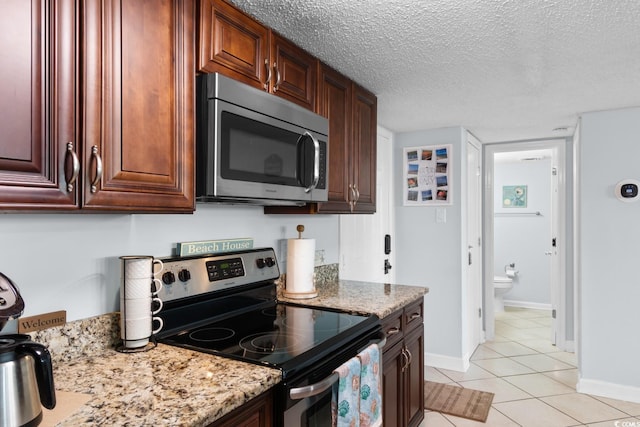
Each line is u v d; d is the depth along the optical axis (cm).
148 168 114
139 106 112
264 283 197
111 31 105
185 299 155
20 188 87
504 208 576
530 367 353
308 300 208
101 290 136
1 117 83
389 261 365
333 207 210
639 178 288
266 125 154
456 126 352
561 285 396
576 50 188
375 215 340
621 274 293
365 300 209
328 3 148
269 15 157
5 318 88
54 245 123
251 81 154
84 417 87
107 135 103
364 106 244
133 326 131
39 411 84
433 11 153
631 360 290
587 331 302
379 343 163
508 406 281
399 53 192
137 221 149
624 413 270
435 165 362
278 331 155
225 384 105
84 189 98
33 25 89
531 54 193
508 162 568
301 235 237
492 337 430
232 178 137
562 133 379
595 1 144
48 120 91
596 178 300
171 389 102
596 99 269
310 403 131
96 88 101
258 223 210
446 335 354
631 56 195
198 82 134
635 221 289
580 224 306
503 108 292
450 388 311
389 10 153
